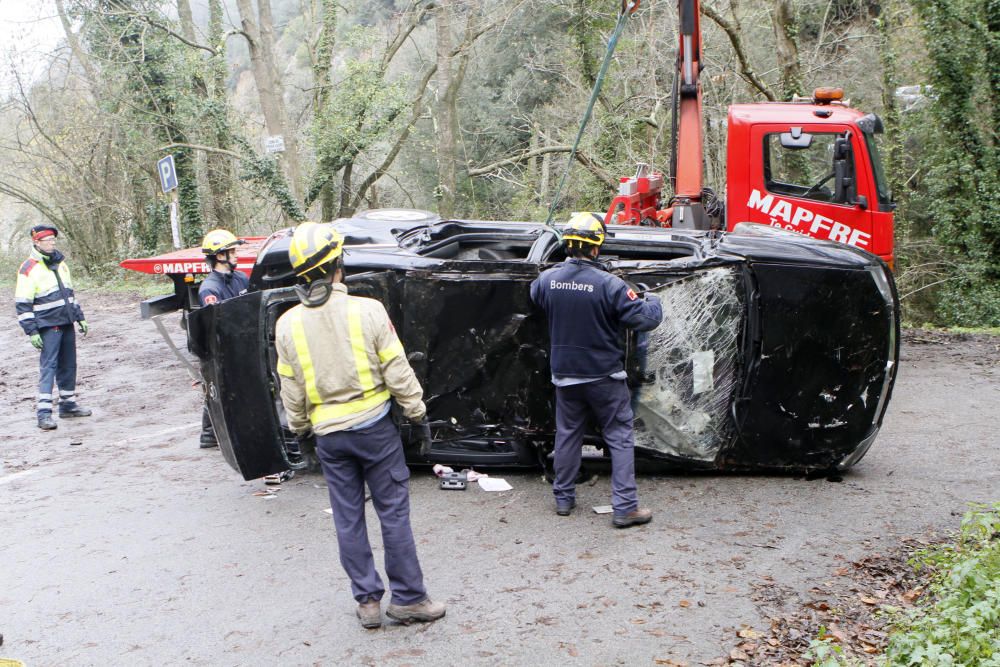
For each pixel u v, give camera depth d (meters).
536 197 24.27
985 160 18.23
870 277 5.34
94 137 23.80
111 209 24.83
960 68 17.97
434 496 5.68
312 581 4.52
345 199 23.16
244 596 4.37
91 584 4.56
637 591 4.23
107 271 24.89
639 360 5.49
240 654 3.82
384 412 3.87
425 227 6.90
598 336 4.86
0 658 3.83
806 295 5.35
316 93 20.97
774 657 3.60
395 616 4.02
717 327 5.45
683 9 10.14
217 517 5.47
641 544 4.77
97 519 5.52
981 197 18.22
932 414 7.20
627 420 5.04
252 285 6.05
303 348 3.79
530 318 5.54
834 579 4.28
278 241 6.09
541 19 26.17
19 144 24.14
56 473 6.61
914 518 4.98
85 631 4.07
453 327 5.59
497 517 5.26
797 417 5.51
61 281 8.20
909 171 20.59
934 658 3.21
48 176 25.05
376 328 3.79
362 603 3.98
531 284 5.38
